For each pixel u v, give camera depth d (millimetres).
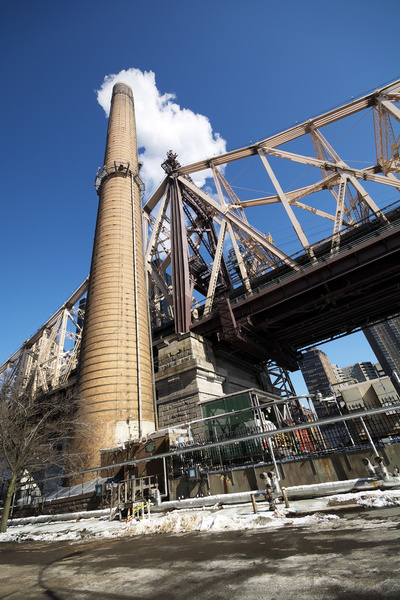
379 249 31578
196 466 18250
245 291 42250
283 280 35469
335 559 5938
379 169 45062
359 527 7934
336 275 33156
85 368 35688
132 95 72000
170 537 10953
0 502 30266
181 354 37188
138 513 16594
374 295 37844
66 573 8156
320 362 196500
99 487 22125
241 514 12172
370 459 13750
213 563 6980
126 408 33062
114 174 52594
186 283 44562
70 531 16281
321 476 14492
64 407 30422
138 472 21812
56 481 31672
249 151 48750
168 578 6441
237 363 45688
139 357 37125
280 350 45688
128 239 45938
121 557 9062
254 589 5133
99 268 42562
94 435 30266
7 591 7129
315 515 9891
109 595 5926
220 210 47438
